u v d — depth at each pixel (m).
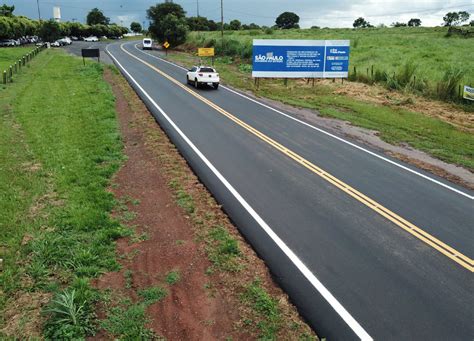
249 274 6.82
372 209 9.42
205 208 9.27
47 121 16.19
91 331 5.38
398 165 12.79
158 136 15.02
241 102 22.48
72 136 14.18
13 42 64.81
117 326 5.51
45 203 9.02
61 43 70.62
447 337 5.50
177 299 6.13
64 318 5.47
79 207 8.81
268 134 15.80
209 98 23.27
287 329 5.61
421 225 8.70
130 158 12.64
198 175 11.28
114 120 17.14
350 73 32.25
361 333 5.55
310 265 7.11
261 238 7.99
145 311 5.83
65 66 36.25
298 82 32.19
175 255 7.31
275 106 21.81
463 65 30.70
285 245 7.75
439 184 11.27
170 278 6.62
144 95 23.31
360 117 20.00
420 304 6.16
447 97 23.94
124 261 7.08
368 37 55.81
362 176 11.62
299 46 28.84
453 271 7.03
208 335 5.43
